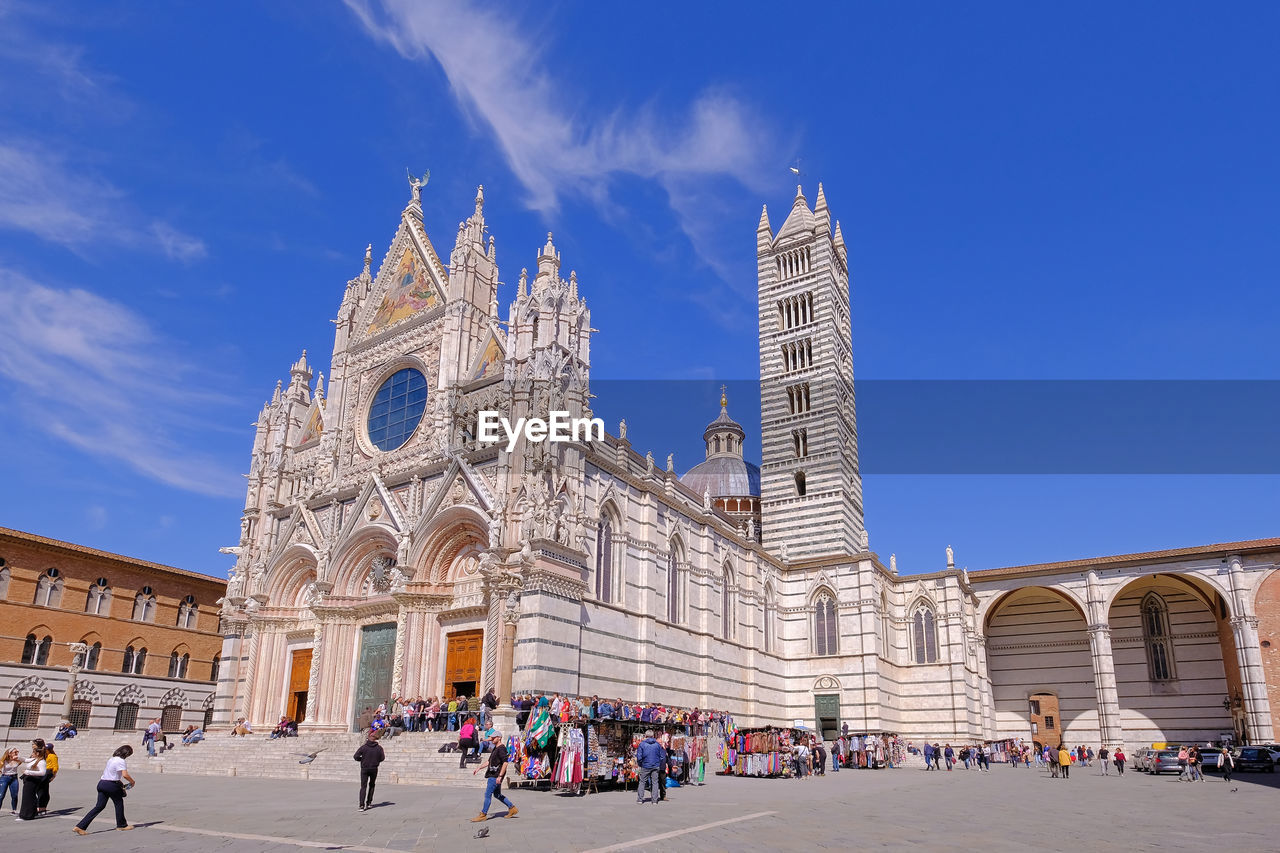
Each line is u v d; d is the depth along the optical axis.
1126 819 30.69
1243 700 82.81
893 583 86.25
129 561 80.94
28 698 71.81
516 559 51.69
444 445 60.62
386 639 59.75
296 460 73.31
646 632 60.94
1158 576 91.56
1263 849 22.70
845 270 100.81
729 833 25.38
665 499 66.56
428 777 42.84
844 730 71.06
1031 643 102.31
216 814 29.83
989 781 56.06
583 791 38.12
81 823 25.53
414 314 69.12
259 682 65.88
